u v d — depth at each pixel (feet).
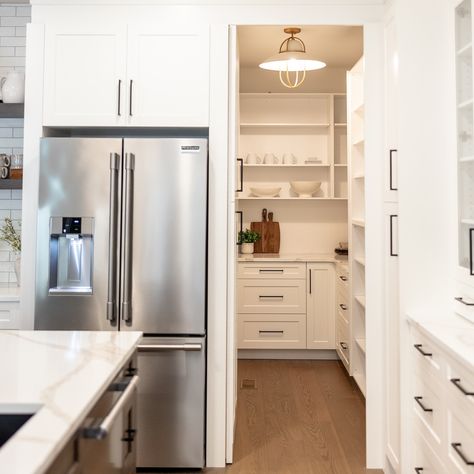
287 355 18.67
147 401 10.53
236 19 11.00
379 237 10.80
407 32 9.44
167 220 10.51
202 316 10.52
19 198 13.82
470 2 8.36
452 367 7.07
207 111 10.89
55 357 6.16
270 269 18.20
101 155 10.46
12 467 3.34
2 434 4.67
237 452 11.40
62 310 10.43
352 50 17.29
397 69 9.53
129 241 10.41
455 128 9.16
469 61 8.46
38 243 10.46
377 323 10.81
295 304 18.21
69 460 4.41
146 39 10.89
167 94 10.89
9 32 13.80
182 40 10.89
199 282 10.52
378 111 10.80
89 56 10.92
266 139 19.94
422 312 9.44
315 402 14.38
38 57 10.93
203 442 10.66
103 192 10.44
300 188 18.98
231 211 11.15
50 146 10.46
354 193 15.14
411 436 9.23
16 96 12.20
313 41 16.25
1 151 13.75
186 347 10.36
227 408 11.05
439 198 9.47
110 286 10.33
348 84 15.42
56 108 10.92
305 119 19.89
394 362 10.03
